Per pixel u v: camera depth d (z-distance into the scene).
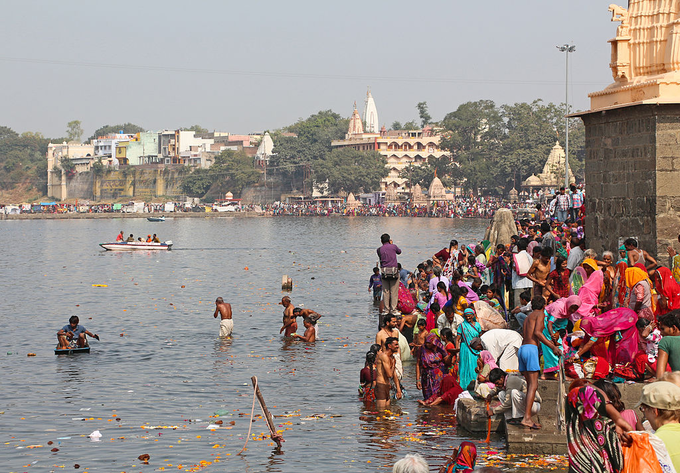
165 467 12.98
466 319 16.23
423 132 186.75
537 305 13.22
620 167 18.80
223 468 12.89
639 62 18.73
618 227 18.94
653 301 14.29
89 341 25.61
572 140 130.62
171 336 26.53
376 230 103.56
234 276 48.06
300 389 18.67
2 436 14.88
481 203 136.75
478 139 155.62
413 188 153.25
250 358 22.59
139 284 43.91
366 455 13.40
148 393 18.41
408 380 19.69
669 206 17.47
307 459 13.24
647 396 8.71
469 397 15.09
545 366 13.44
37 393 18.44
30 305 35.03
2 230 121.38
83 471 12.85
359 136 180.50
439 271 23.14
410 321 22.72
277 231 109.31
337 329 27.73
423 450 13.52
